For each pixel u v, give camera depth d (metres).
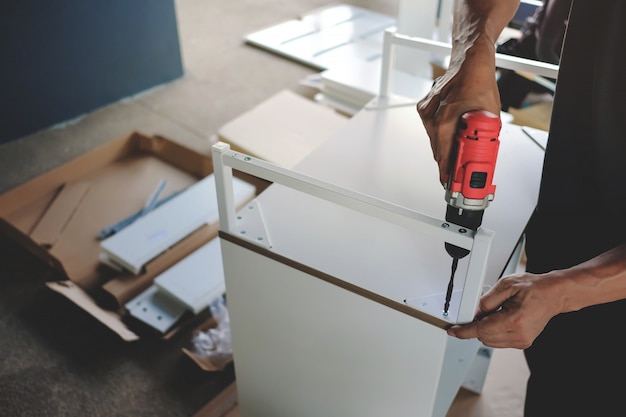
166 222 1.90
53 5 2.50
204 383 1.62
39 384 1.60
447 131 0.70
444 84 0.75
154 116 2.83
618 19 0.74
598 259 0.75
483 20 0.81
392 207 0.75
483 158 0.66
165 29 2.96
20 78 2.53
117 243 1.82
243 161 0.84
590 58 0.81
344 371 0.96
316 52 3.34
